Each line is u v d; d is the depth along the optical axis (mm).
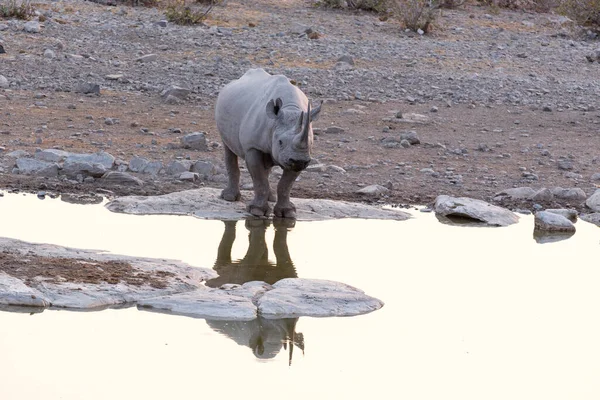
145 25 53094
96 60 44344
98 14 55094
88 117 34688
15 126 32500
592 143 35875
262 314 17234
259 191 24500
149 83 41375
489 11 68625
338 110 39000
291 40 52812
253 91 24422
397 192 27906
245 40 51781
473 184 29234
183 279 18891
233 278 19469
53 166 27328
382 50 52344
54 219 23000
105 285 17953
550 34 62562
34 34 47938
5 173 27047
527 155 33406
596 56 54875
